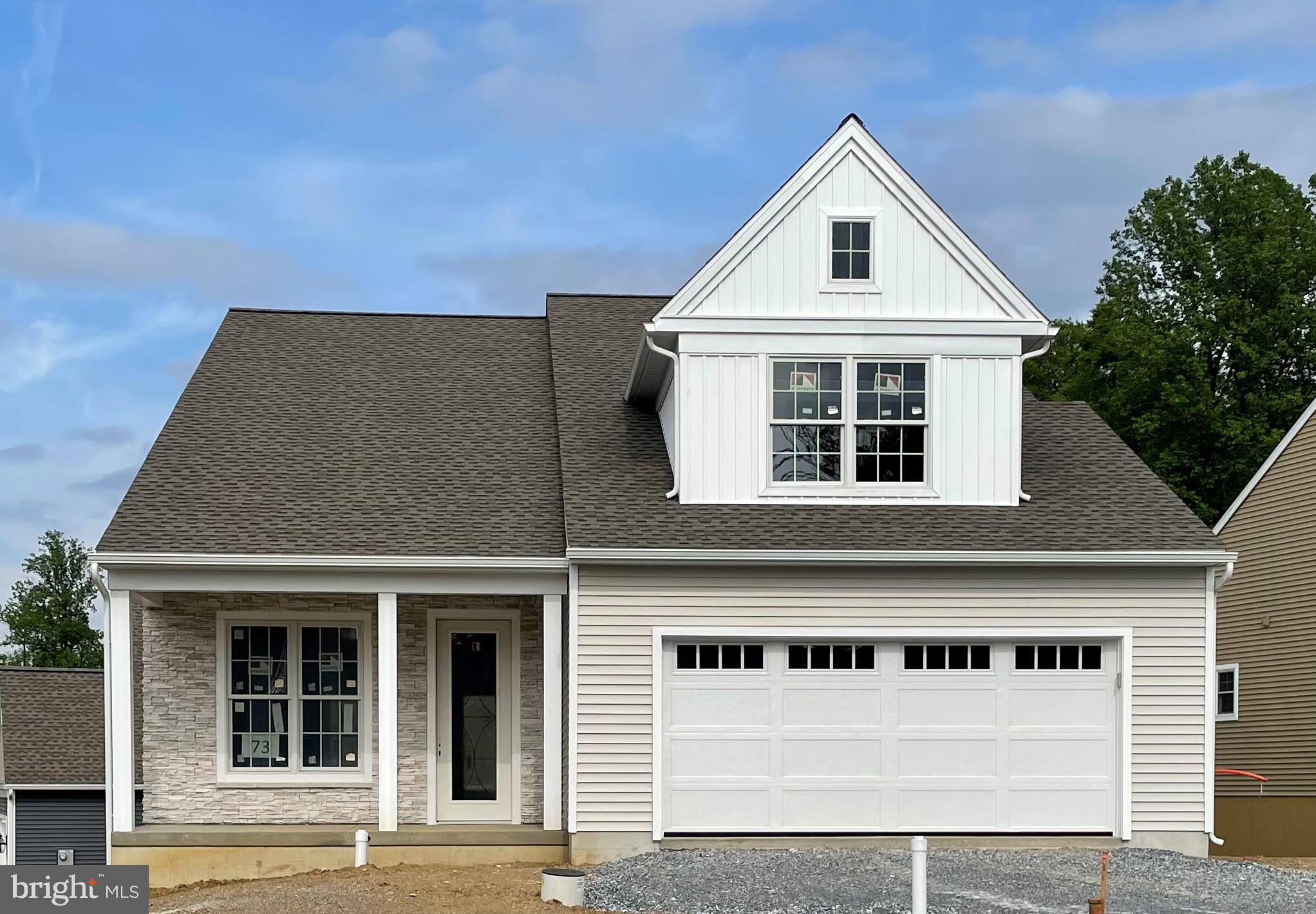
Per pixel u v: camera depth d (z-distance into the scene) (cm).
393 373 2305
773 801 1750
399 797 1870
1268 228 3731
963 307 1873
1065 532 1808
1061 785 1777
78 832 2842
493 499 1908
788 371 1861
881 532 1788
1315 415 2495
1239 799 2402
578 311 2544
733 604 1756
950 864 1619
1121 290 4050
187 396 2170
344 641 1905
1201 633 1795
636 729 1734
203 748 1861
